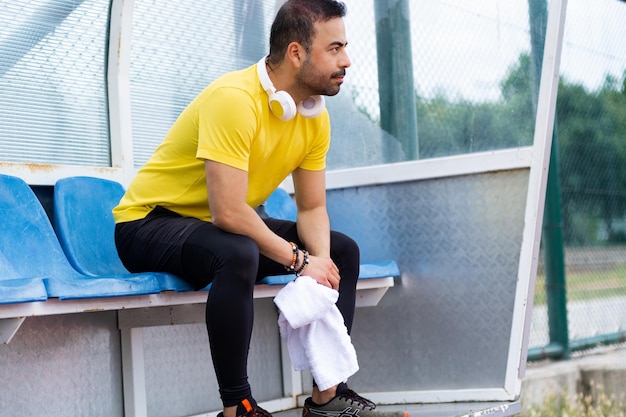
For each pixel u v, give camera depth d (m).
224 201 2.72
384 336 3.88
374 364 3.89
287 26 2.87
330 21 2.87
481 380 3.71
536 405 5.37
